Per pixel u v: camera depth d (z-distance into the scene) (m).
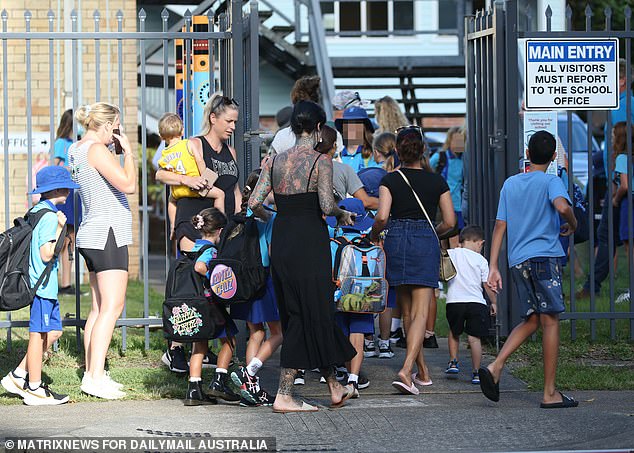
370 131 21.00
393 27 49.44
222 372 16.20
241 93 19.42
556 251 15.71
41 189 16.14
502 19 19.98
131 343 20.16
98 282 16.64
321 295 15.29
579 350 19.86
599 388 17.28
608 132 20.38
